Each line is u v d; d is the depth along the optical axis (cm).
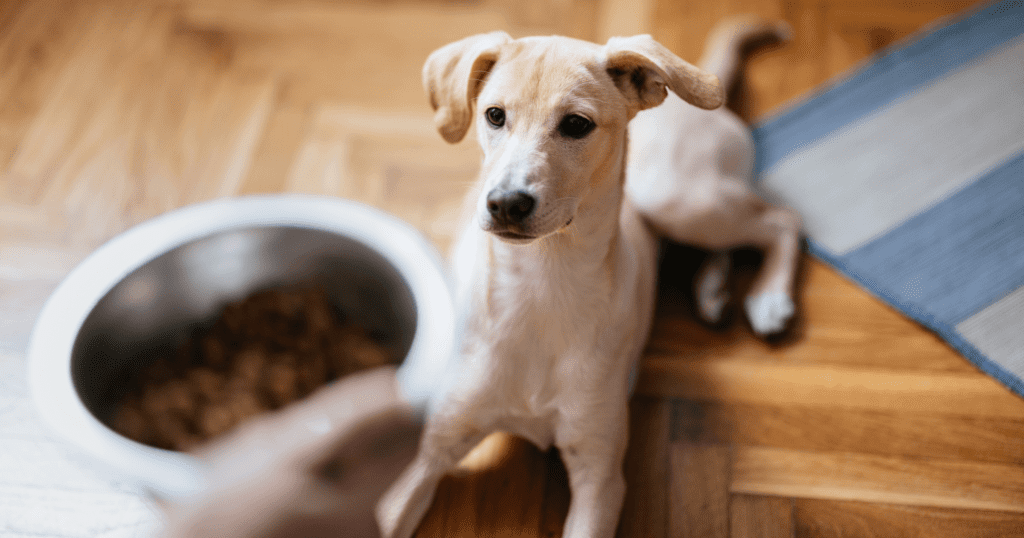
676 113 194
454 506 161
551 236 134
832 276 204
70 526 157
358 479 67
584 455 153
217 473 65
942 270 200
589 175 130
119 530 157
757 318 192
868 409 178
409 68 251
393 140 232
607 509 148
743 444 173
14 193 218
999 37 249
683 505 163
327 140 232
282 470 65
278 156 228
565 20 262
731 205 191
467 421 153
